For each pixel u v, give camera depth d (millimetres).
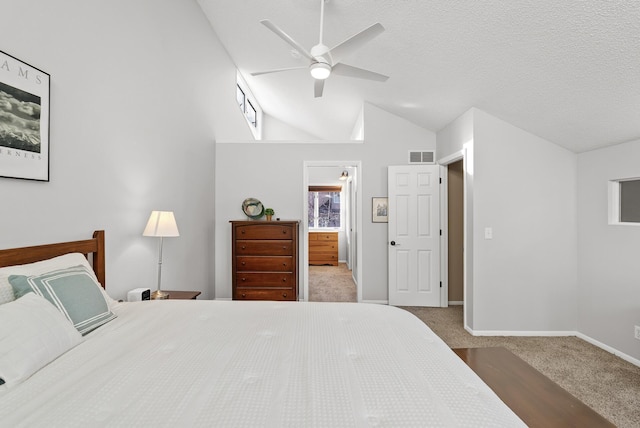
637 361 2668
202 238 4109
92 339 1426
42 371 1129
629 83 2082
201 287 4090
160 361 1213
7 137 1613
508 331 3361
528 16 1997
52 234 1900
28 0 1727
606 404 2139
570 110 2664
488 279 3357
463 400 1013
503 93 2900
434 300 4480
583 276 3236
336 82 4281
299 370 1168
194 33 3797
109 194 2381
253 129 6906
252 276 4152
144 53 2801
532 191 3336
